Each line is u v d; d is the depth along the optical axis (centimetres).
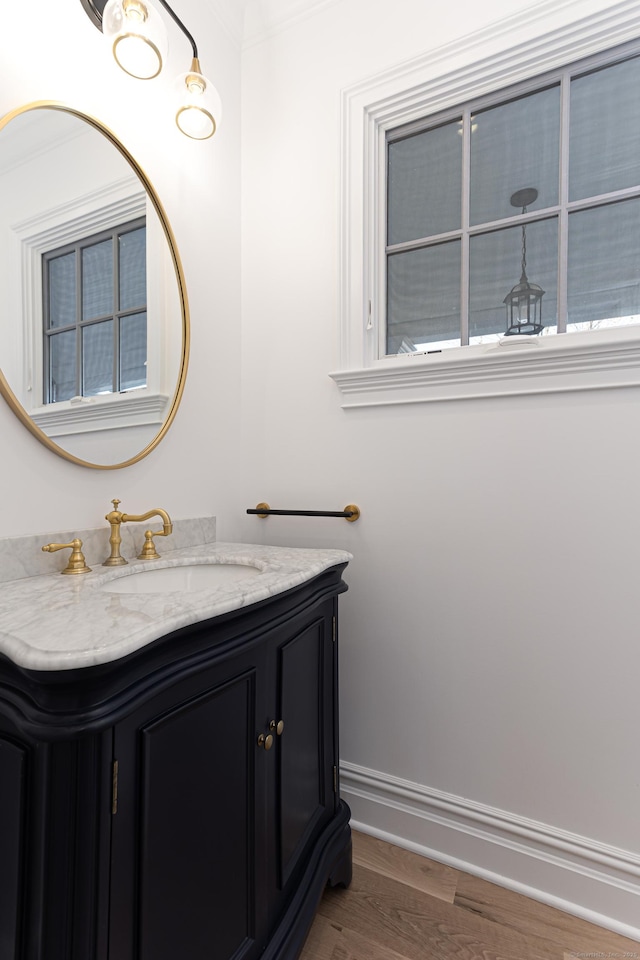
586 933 110
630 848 112
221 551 130
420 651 138
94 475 114
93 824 56
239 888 81
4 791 60
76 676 54
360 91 147
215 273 154
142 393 125
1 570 92
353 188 148
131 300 122
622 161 123
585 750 118
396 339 150
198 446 147
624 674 114
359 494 147
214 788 76
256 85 166
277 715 93
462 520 133
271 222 163
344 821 121
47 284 102
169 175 136
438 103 141
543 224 131
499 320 136
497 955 104
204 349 150
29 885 56
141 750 62
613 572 116
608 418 117
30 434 100
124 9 95
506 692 127
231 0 158
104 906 57
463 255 140
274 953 86
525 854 121
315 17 155
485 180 138
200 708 73
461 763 132
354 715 146
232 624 79
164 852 66
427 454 138
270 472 162
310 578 100
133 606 71
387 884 123
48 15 102
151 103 130
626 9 116
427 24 138
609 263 124
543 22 124
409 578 140
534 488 124
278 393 161
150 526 127
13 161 95
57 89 104
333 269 151
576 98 128
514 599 126
